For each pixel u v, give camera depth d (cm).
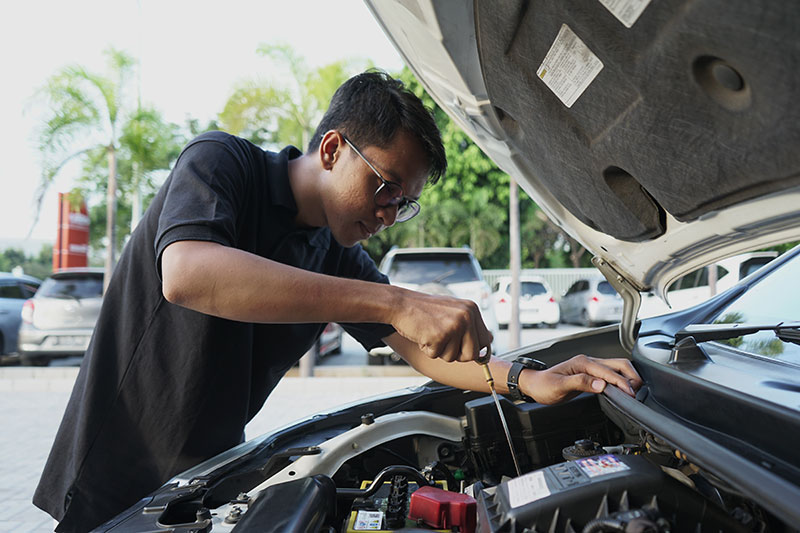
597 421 145
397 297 103
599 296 1255
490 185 1772
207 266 101
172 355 135
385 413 162
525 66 83
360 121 130
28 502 371
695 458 71
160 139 986
